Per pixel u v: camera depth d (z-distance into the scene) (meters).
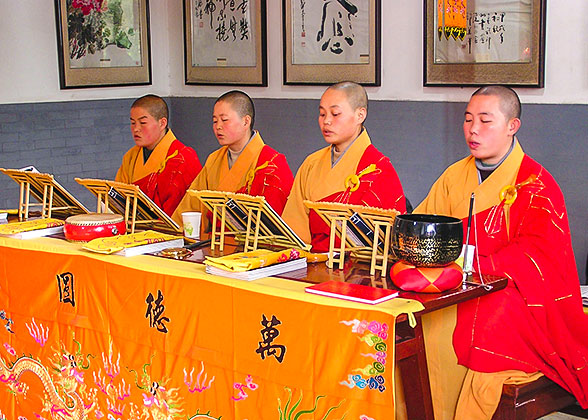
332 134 3.18
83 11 5.92
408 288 2.29
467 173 3.03
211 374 2.52
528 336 2.74
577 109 4.27
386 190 3.16
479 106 2.93
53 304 2.97
